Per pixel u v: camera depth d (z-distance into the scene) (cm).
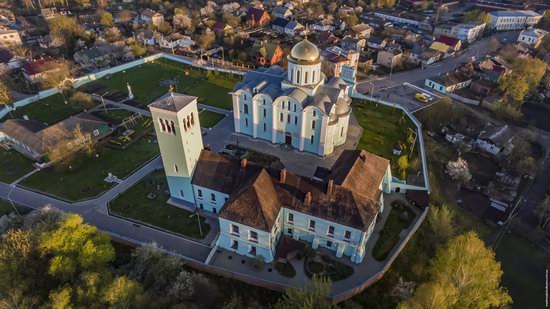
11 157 9325
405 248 6794
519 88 12488
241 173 6906
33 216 6531
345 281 6150
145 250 5806
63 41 16462
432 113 11344
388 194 8050
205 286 5556
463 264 5284
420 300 4834
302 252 6506
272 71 10344
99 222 7319
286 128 9406
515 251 7438
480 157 10156
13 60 14600
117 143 9769
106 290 4938
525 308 6431
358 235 6072
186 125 6519
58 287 5216
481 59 16125
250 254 6562
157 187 8212
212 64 15075
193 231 7100
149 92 12762
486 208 8356
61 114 11344
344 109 9219
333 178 6769
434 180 9000
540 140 11144
